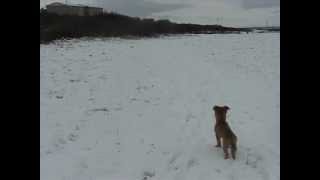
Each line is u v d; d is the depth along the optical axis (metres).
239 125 12.56
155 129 12.39
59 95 16.20
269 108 14.68
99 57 25.94
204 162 9.45
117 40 37.62
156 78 20.97
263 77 21.31
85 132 11.98
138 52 29.75
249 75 22.06
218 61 27.03
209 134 11.73
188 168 9.20
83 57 25.33
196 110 14.84
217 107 9.65
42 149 10.39
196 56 29.02
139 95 17.23
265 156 9.78
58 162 9.59
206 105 15.61
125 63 24.69
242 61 27.09
